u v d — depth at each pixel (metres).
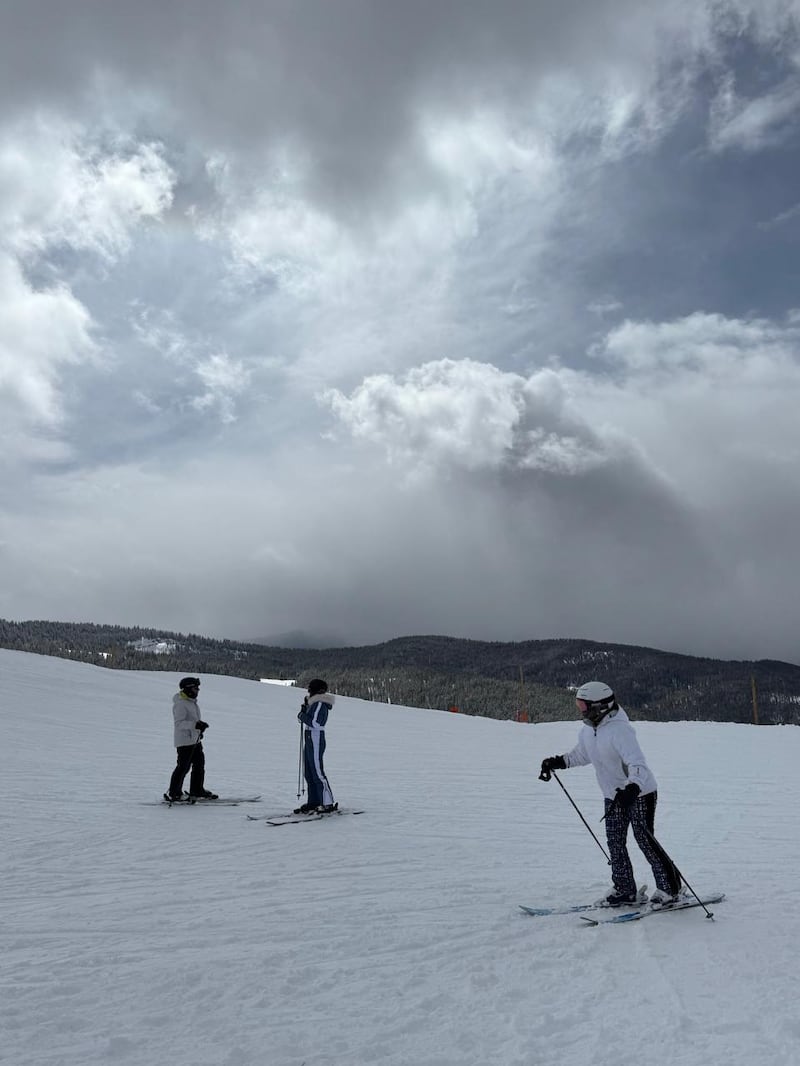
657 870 6.30
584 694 6.48
